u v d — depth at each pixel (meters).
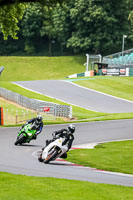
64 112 103.19
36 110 111.25
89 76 194.62
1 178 27.80
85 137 62.59
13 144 51.94
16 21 47.41
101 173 35.78
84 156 45.56
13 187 24.81
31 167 35.50
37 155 43.84
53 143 38.38
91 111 115.69
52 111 106.06
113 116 100.25
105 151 49.53
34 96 137.38
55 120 98.81
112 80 178.12
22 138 50.91
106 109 120.75
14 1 39.66
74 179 30.56
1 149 47.22
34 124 51.00
